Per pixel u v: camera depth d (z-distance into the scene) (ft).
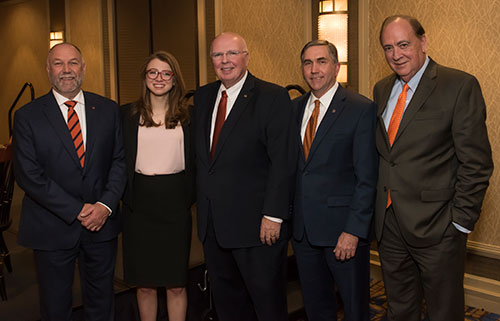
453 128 6.76
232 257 8.07
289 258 11.43
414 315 7.68
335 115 7.42
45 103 7.21
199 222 7.81
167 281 7.95
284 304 7.92
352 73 12.65
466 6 10.60
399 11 11.60
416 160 6.92
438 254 6.95
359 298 7.57
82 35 20.88
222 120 7.54
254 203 7.48
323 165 7.47
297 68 13.42
